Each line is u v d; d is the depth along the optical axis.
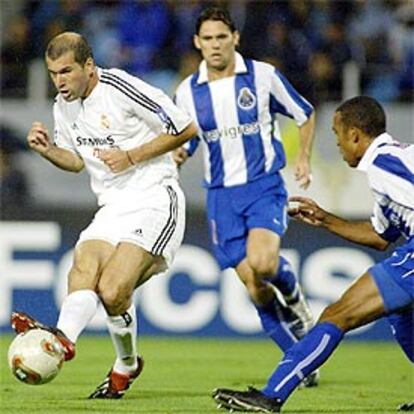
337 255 45.66
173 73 50.47
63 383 29.80
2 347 39.97
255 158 31.61
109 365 35.22
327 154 46.31
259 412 21.58
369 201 45.88
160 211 24.22
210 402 25.27
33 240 45.31
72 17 51.84
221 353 40.19
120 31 51.59
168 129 23.98
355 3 51.25
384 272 21.67
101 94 24.06
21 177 45.81
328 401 26.23
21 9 51.44
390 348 43.69
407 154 21.34
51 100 47.06
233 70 31.77
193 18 51.16
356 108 22.05
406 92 48.75
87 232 24.22
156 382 30.61
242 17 49.62
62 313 22.62
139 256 23.69
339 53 49.47
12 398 25.88
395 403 26.09
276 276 30.59
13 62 49.84
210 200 32.09
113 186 24.62
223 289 45.38
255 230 30.84
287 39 49.44
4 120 46.56
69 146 25.16
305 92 48.03
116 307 23.61
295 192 45.75
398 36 51.12
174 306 45.38
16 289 45.03
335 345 21.80
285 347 31.39
